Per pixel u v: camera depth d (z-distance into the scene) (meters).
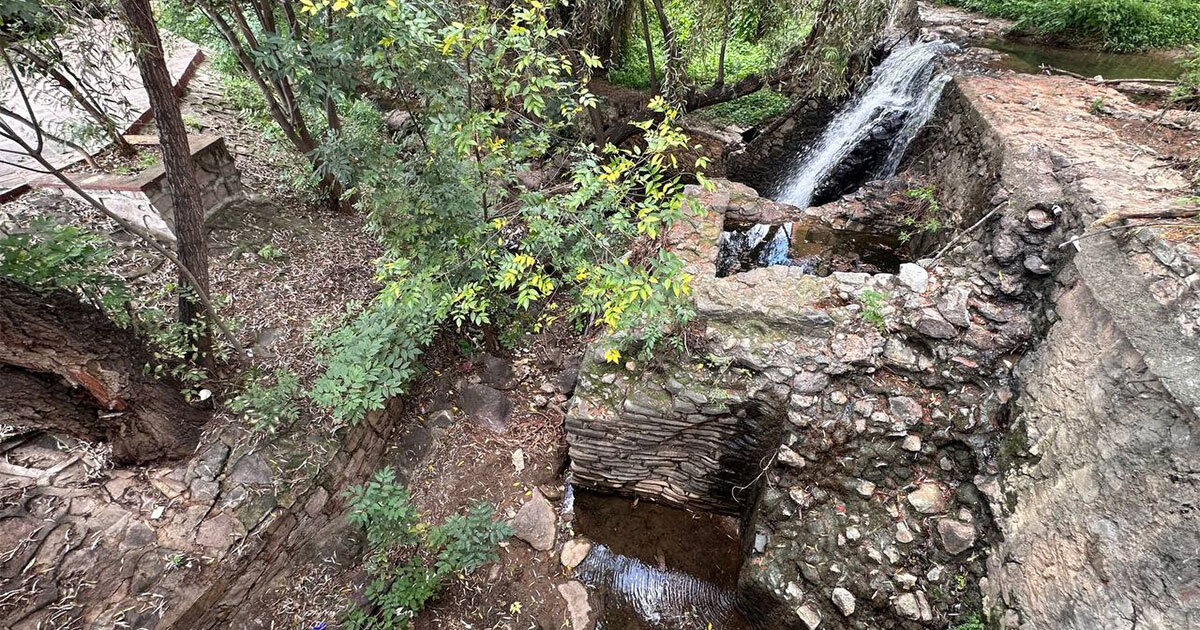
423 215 3.79
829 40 5.92
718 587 4.04
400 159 4.25
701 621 3.85
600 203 3.47
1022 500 3.21
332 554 3.71
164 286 4.17
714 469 4.20
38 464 3.19
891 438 3.68
